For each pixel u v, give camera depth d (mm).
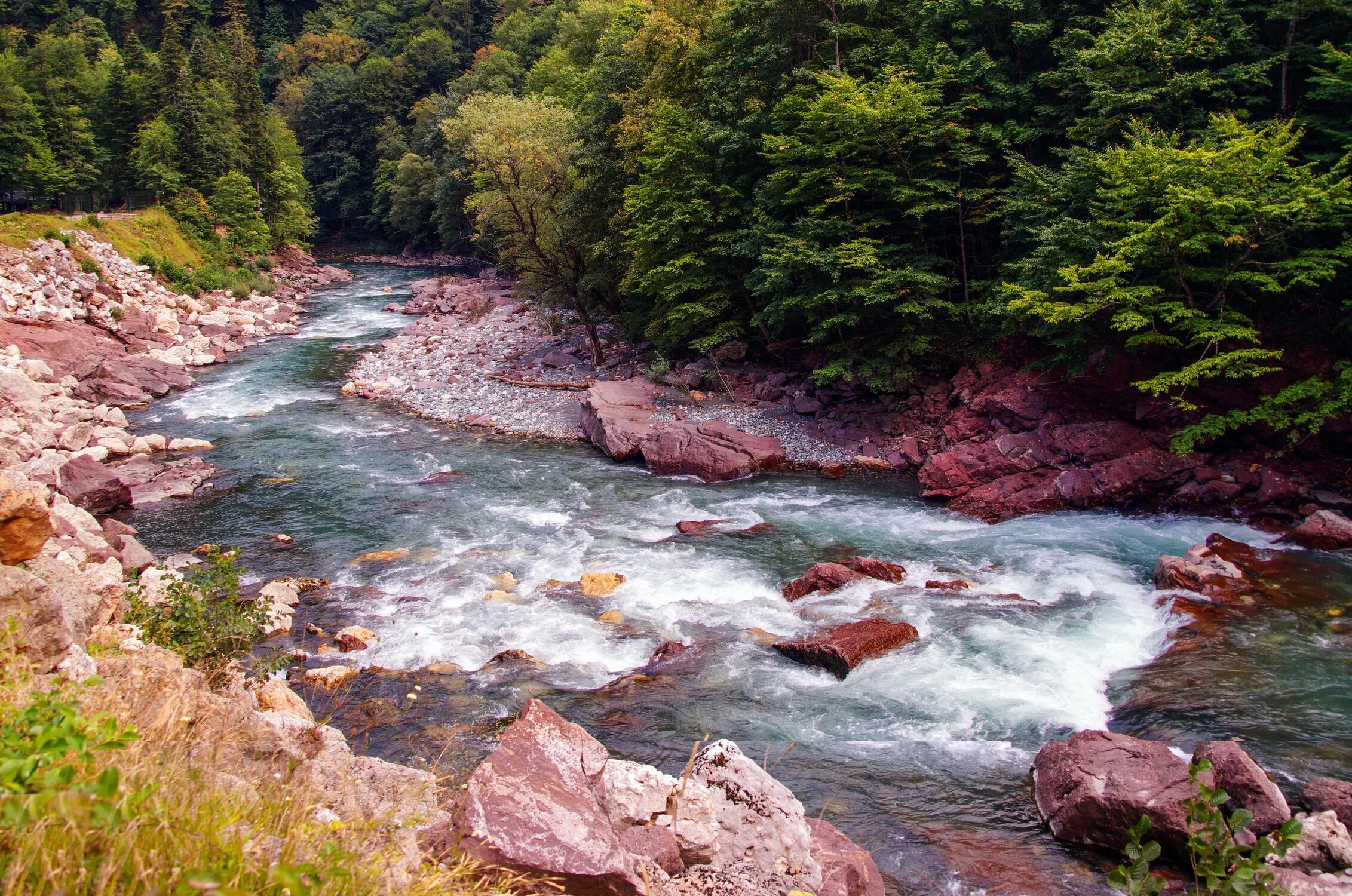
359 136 107562
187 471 24844
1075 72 23688
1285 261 19828
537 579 17578
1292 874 7770
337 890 4141
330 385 37500
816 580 16719
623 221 35281
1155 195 20531
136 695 6301
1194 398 21062
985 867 9078
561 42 68250
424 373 38219
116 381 35094
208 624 11734
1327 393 19609
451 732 11656
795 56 31078
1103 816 9180
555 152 36406
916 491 22875
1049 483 21109
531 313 48469
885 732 11844
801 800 10344
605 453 27109
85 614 8648
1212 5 22812
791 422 27438
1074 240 21469
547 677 13531
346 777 6891
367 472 25312
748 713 12430
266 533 20375
